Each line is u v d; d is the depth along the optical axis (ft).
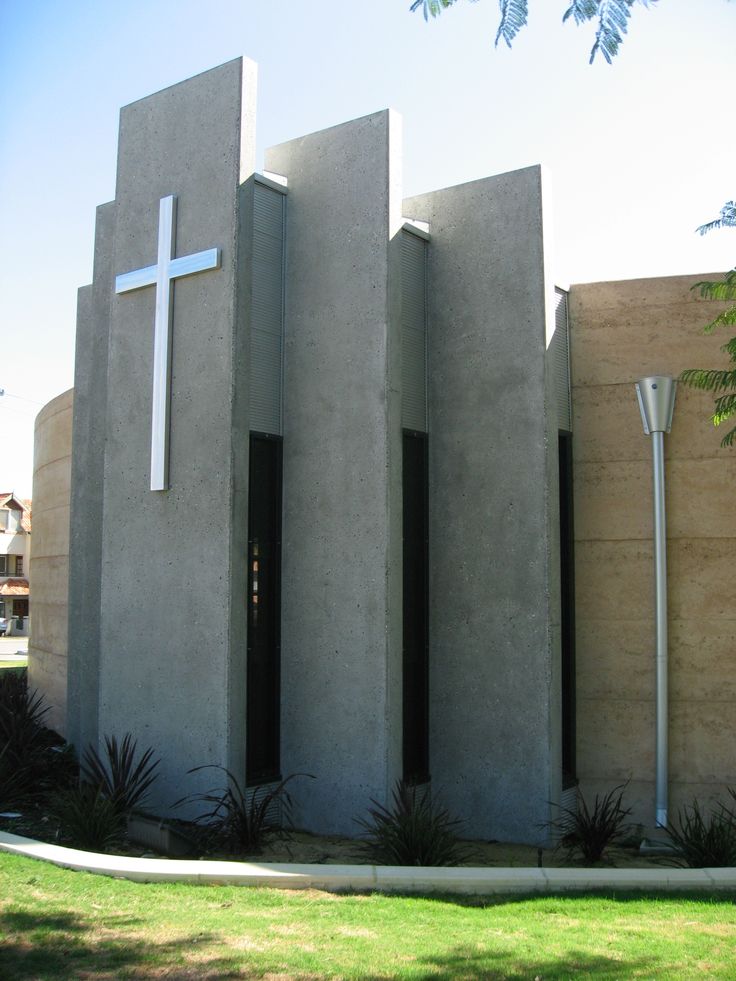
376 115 34.96
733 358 35.17
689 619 38.42
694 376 35.68
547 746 34.47
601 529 39.83
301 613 35.17
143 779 33.50
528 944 19.35
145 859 25.32
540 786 34.47
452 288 38.11
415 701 36.76
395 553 33.71
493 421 36.73
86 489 45.47
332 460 34.96
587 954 18.70
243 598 33.73
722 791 37.40
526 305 36.37
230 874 23.90
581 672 39.58
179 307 35.83
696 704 38.06
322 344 35.63
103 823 28.50
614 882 24.76
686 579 38.60
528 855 32.86
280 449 36.29
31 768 38.34
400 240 35.68
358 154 35.32
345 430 34.76
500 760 35.40
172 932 19.31
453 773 36.32
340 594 34.32
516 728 35.19
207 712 33.40
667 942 19.65
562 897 23.82
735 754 37.47
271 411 36.06
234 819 30.14
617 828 36.35
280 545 35.94
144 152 37.88
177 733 34.14
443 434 37.83
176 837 28.37
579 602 39.86
